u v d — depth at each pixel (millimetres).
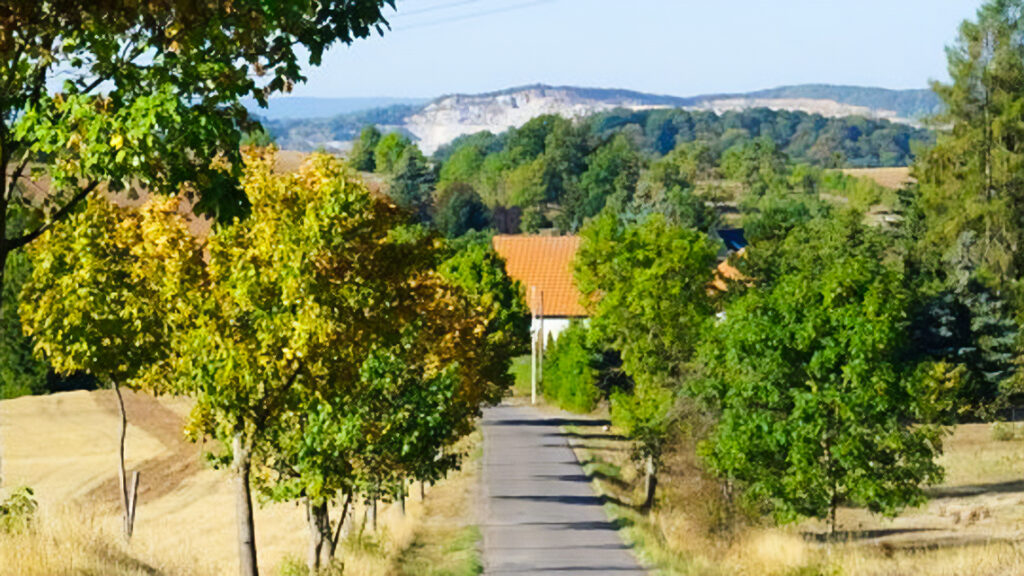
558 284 196500
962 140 141000
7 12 17125
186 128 19578
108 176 19578
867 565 48531
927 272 129750
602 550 59156
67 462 103250
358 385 39312
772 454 54406
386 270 36875
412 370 42406
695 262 91062
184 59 19750
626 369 89250
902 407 52688
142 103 19094
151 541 46000
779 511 53969
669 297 88812
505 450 104562
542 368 155625
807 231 125312
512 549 59469
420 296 38844
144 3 18312
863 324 51312
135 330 38719
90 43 19281
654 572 52500
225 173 20672
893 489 53000
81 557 29250
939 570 45781
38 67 19203
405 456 41469
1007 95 140875
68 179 20078
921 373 52844
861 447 52031
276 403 36094
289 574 42500
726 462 53906
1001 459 99000
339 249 35938
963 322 117438
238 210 20625
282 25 20438
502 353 84250
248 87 20453
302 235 34500
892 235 142000
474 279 103875
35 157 19719
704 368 66812
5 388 135375
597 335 92625
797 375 53562
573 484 85188
